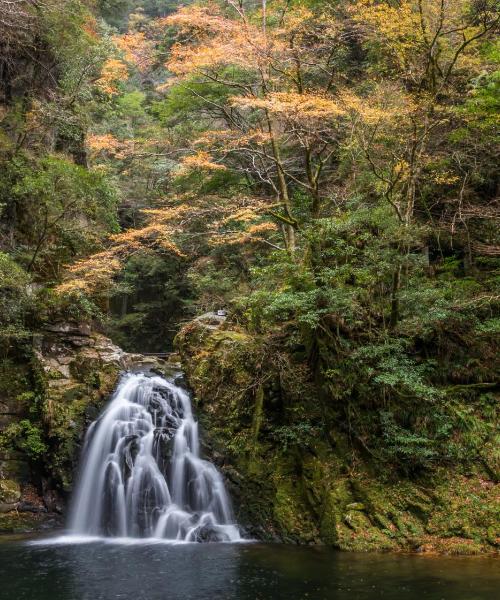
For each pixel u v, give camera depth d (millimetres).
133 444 12695
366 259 11492
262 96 14531
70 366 14711
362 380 11117
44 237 16375
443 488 10086
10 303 14250
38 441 13273
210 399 12625
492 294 11875
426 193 14398
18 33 16859
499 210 12977
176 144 18922
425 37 12008
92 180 16750
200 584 7785
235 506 11414
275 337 12352
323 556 9266
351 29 14805
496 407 10922
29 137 17016
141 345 27922
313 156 17906
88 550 10102
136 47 14180
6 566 8906
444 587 7281
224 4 15336
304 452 11227
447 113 12461
